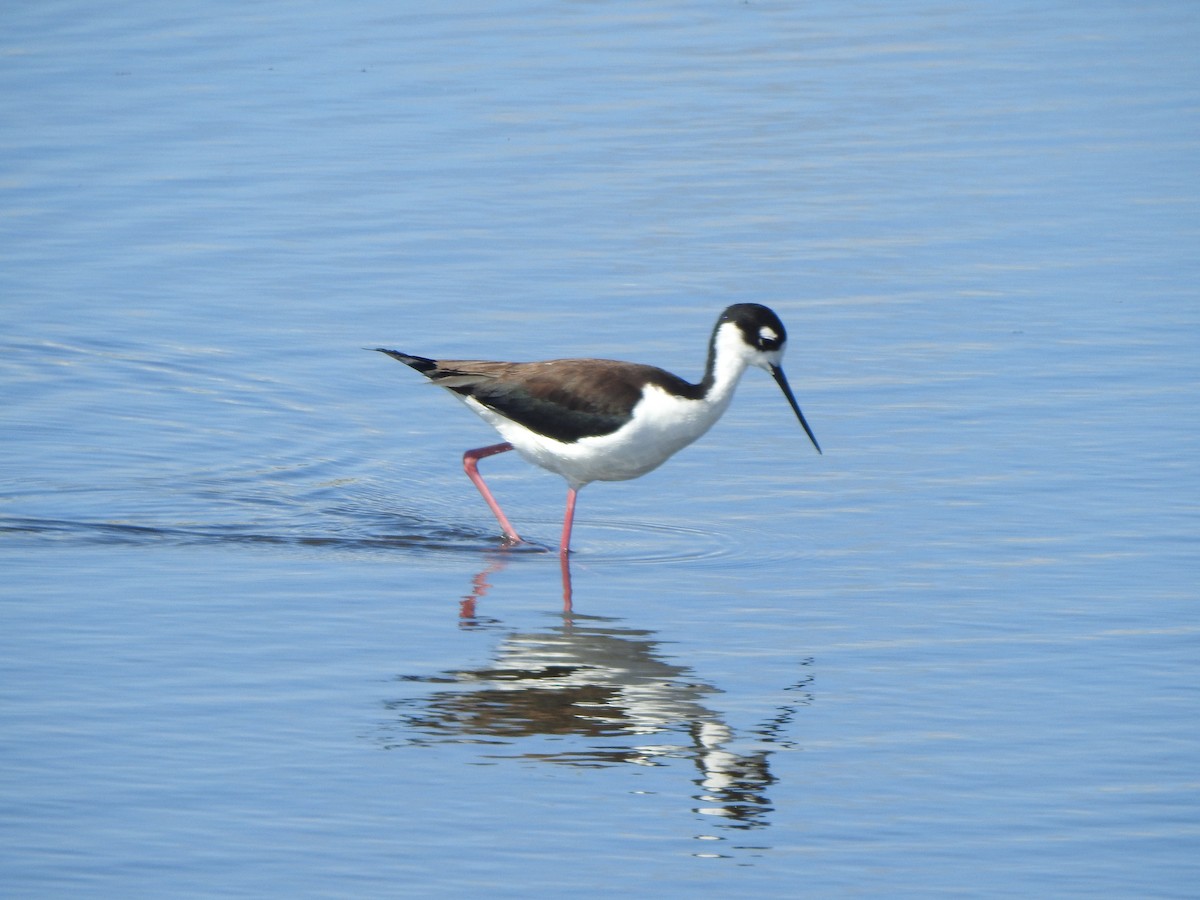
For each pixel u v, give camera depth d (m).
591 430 12.48
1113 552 12.05
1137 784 8.81
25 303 17.47
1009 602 11.27
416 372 16.08
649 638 10.83
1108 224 19.09
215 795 8.69
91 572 12.02
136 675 10.17
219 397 15.65
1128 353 15.86
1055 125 22.25
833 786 8.83
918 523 12.70
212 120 22.73
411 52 25.47
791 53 25.44
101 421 15.12
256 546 12.66
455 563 12.39
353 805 8.61
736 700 9.85
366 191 20.34
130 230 19.31
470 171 20.89
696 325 16.44
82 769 8.95
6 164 21.27
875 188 20.22
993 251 18.36
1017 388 15.20
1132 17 27.33
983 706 9.75
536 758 9.14
